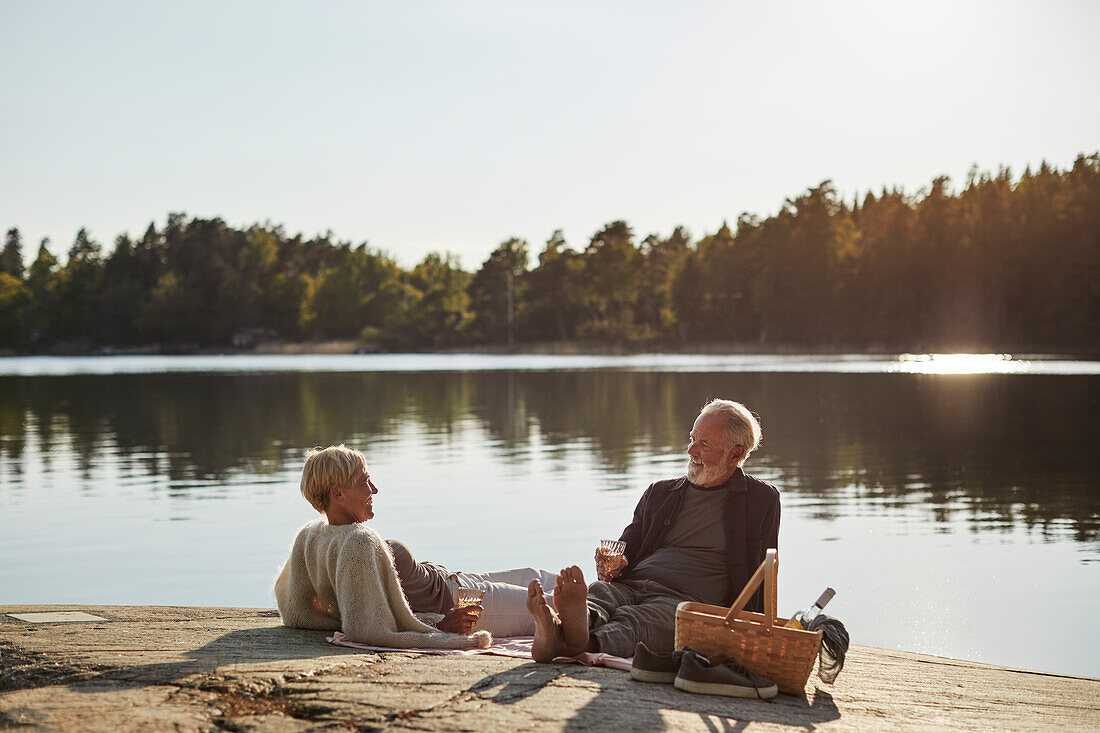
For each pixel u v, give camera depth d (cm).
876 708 375
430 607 468
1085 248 9919
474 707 324
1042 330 10138
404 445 1997
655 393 3653
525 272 13725
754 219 13412
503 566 930
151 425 2522
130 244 15588
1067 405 2936
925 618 754
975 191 11369
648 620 444
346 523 455
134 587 851
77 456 1859
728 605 474
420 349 13650
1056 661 650
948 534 1073
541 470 1600
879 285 11144
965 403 3041
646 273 13475
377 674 365
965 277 10544
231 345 14575
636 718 321
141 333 14750
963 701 401
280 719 311
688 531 483
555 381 4756
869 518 1171
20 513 1226
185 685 348
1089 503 1266
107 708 321
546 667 392
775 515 479
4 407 3275
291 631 464
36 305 15375
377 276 15525
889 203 12606
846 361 8050
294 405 3222
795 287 11794
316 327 14925
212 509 1248
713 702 356
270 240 15750
